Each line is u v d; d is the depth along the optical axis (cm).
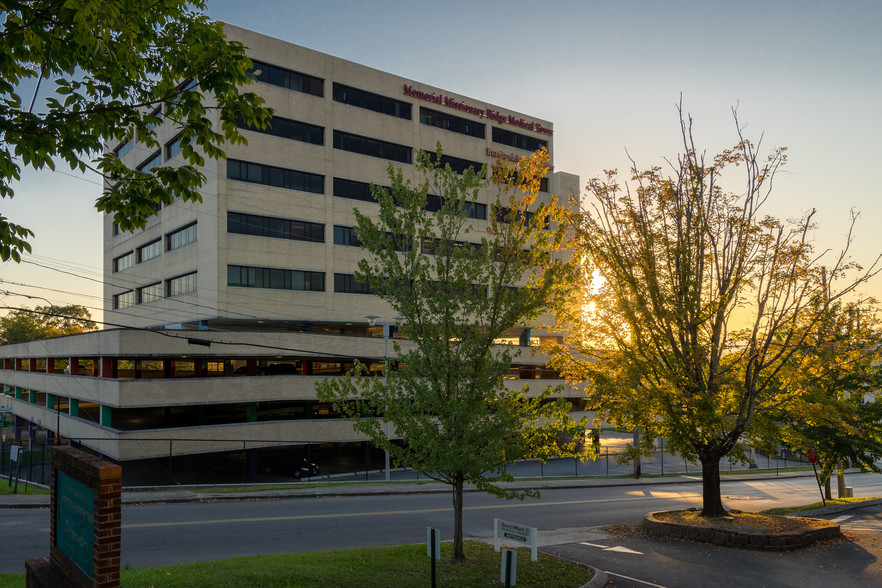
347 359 4116
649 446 2014
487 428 1280
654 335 1991
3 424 5916
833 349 2006
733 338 1969
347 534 1944
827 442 2831
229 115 1009
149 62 994
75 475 924
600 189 2039
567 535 1994
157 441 3488
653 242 1988
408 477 4062
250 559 1373
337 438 4144
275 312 4484
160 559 1546
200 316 4422
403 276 1354
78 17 736
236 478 3909
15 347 6031
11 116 858
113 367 3659
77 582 888
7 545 1662
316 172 4753
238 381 3766
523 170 1427
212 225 4338
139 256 5475
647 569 1492
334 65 4950
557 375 5641
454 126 5728
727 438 1984
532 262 1385
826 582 1376
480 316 1355
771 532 1744
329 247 4762
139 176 973
